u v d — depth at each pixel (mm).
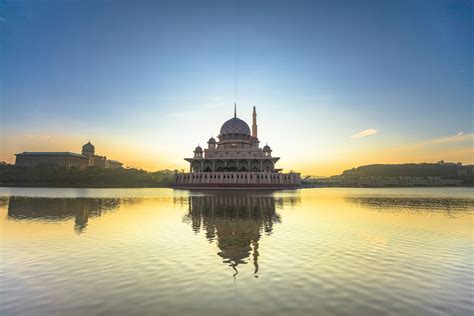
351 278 12758
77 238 20750
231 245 18688
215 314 9477
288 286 11828
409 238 20844
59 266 14422
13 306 10141
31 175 147125
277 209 39344
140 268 14102
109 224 26766
